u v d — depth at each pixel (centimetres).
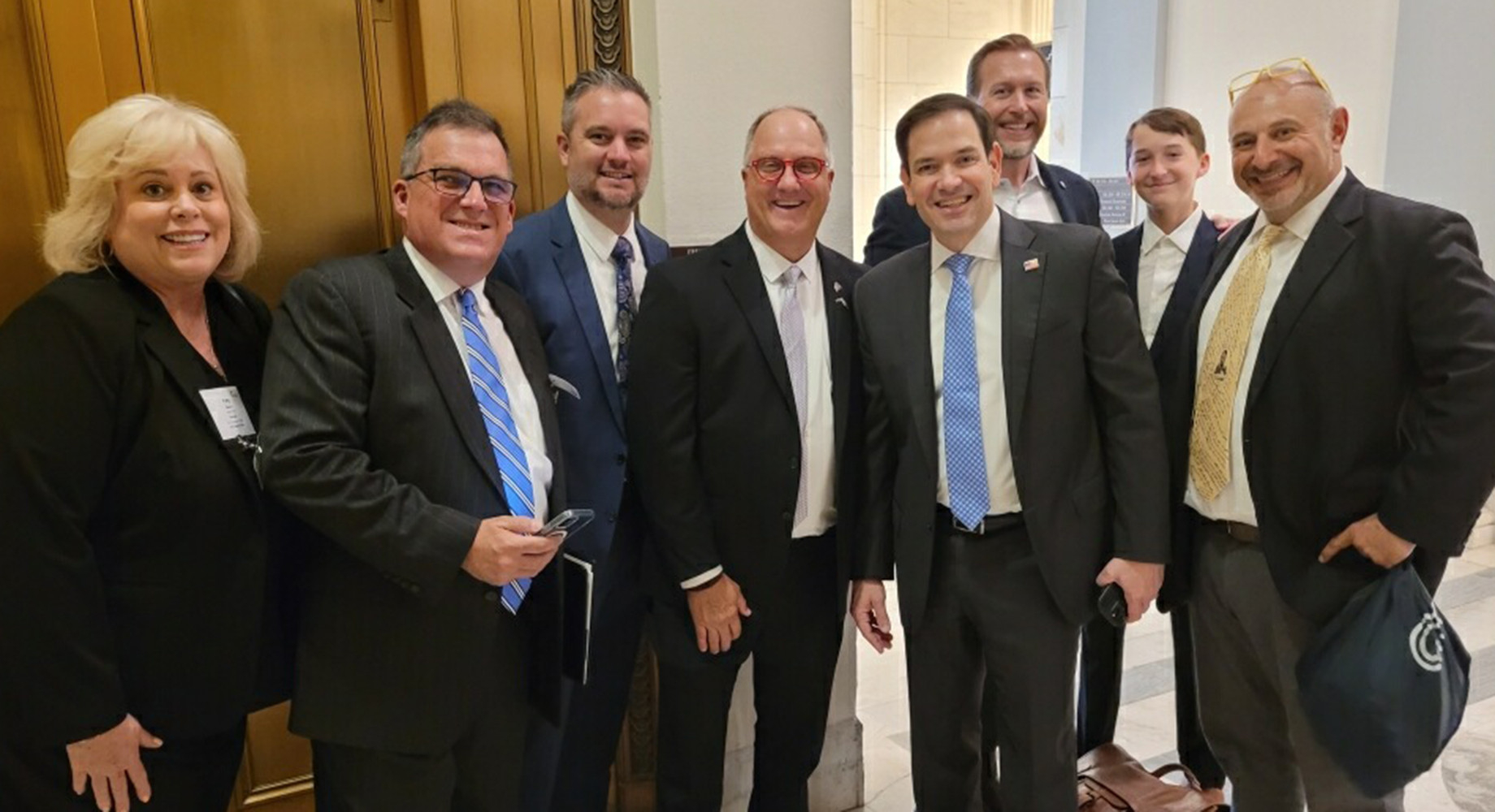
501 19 204
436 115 154
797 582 190
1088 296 174
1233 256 184
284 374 138
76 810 133
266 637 152
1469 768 254
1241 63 443
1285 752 191
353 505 133
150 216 134
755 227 186
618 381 191
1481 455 150
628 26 217
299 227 193
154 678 136
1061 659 177
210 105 182
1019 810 181
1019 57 240
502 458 154
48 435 125
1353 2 422
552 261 189
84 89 171
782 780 201
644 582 193
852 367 192
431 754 146
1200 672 195
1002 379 174
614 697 200
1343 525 165
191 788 146
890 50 589
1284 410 166
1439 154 427
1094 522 175
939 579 184
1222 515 179
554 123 213
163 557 135
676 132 220
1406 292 156
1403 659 154
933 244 182
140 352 134
